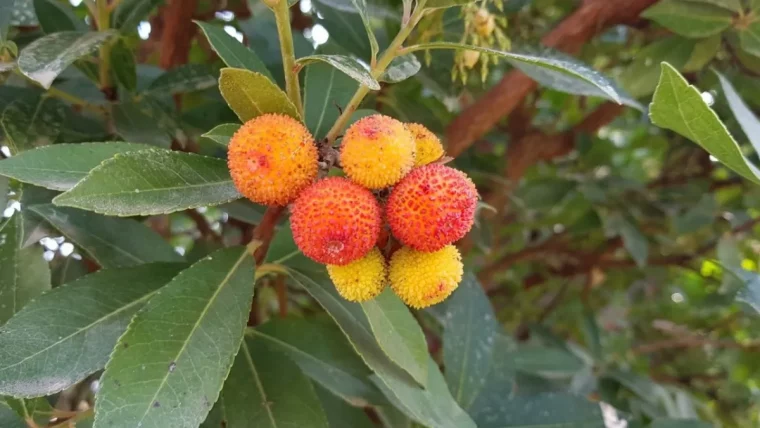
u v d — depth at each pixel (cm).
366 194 16
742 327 51
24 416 18
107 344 17
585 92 24
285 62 16
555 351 36
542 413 25
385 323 18
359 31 28
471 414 25
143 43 39
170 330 15
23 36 25
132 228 22
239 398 19
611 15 29
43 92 23
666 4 28
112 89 25
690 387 51
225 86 16
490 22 23
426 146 17
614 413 35
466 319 26
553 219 47
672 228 44
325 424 19
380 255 17
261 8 30
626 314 57
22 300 20
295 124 16
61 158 16
